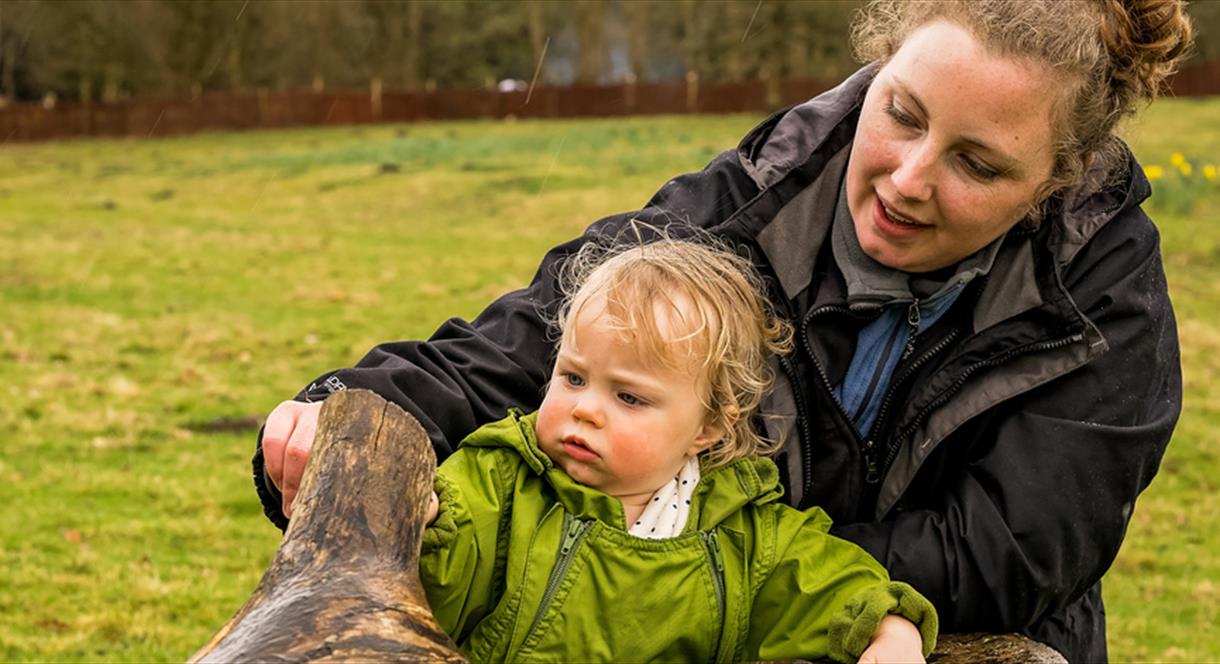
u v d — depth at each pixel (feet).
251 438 30.63
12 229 60.90
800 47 125.90
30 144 115.65
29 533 23.79
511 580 7.80
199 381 35.17
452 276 49.70
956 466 9.10
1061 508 8.51
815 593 8.15
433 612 7.66
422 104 129.90
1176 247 50.96
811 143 9.02
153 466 28.22
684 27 147.23
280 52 140.87
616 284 8.05
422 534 7.05
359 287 47.57
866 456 9.07
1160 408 8.93
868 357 8.97
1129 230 9.06
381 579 6.50
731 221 8.95
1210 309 42.55
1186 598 23.31
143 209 70.08
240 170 85.20
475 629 7.92
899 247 8.45
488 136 106.11
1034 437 8.64
